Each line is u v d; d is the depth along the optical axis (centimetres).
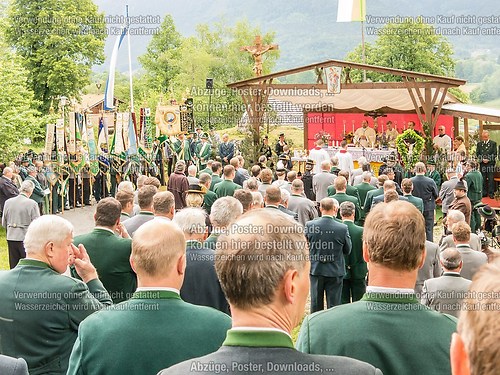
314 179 1594
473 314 132
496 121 2294
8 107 2256
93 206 2242
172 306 342
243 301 225
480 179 1698
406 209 318
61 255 454
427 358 305
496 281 136
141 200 776
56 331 436
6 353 434
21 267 446
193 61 5144
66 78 4162
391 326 311
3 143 2206
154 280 345
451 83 2288
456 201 1331
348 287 976
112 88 2375
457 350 136
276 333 222
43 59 4147
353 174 1880
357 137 2722
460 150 2109
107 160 2270
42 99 4228
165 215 702
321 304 918
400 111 2828
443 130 2317
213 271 556
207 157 2458
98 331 336
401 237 309
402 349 306
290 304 229
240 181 1587
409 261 312
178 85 5184
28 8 4156
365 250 325
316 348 316
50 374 437
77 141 2155
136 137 2309
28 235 452
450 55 4034
